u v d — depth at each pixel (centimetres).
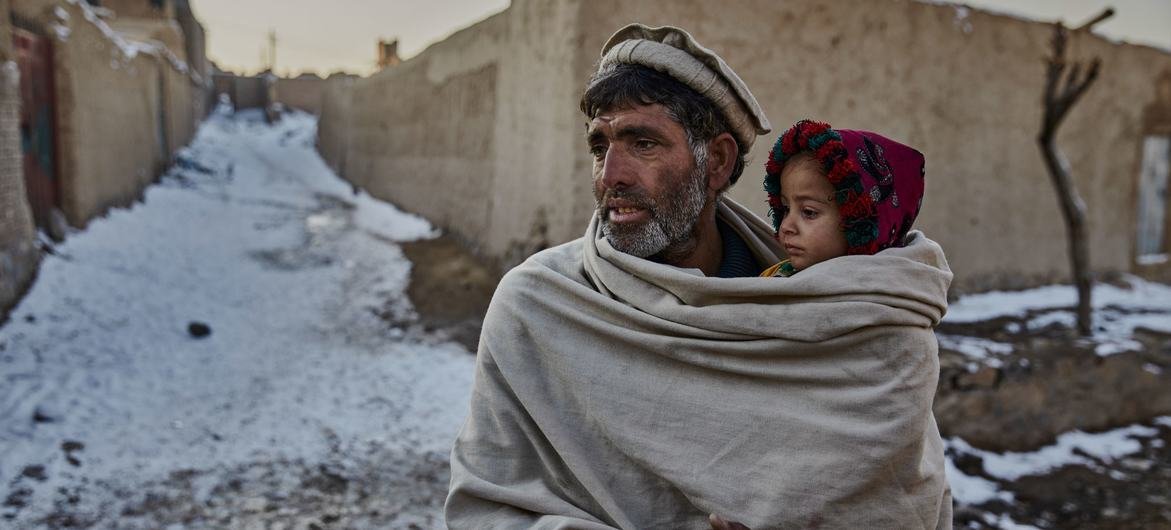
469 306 774
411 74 1315
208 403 536
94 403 507
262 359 637
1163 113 1034
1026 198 903
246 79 3675
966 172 849
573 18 651
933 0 799
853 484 111
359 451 477
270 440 484
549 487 132
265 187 1786
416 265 924
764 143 705
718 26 670
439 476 450
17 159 688
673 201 131
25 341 582
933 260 125
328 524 389
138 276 809
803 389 118
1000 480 519
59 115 911
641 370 128
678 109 129
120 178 1177
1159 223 1089
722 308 122
